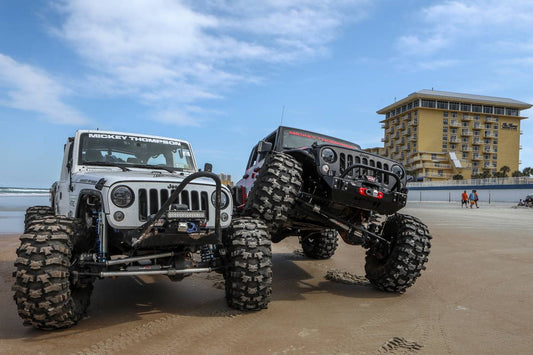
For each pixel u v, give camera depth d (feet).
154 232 11.61
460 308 14.38
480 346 10.68
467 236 35.37
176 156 18.72
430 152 360.07
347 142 22.45
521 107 376.48
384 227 18.10
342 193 14.84
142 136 18.54
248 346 10.63
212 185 13.11
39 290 10.69
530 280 18.84
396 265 16.16
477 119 372.99
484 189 197.47
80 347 10.51
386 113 420.36
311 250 25.30
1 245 27.78
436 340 11.12
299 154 16.12
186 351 10.27
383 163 16.24
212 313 13.53
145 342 10.89
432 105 364.17
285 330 11.89
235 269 12.98
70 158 17.56
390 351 10.32
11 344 10.66
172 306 14.44
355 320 12.93
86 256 11.89
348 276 19.72
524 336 11.44
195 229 12.14
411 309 14.29
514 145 378.32
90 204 13.57
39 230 11.27
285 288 17.75
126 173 14.07
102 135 17.63
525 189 176.55
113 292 16.49
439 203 167.53
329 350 10.38
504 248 28.73
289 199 14.67
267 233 13.76
